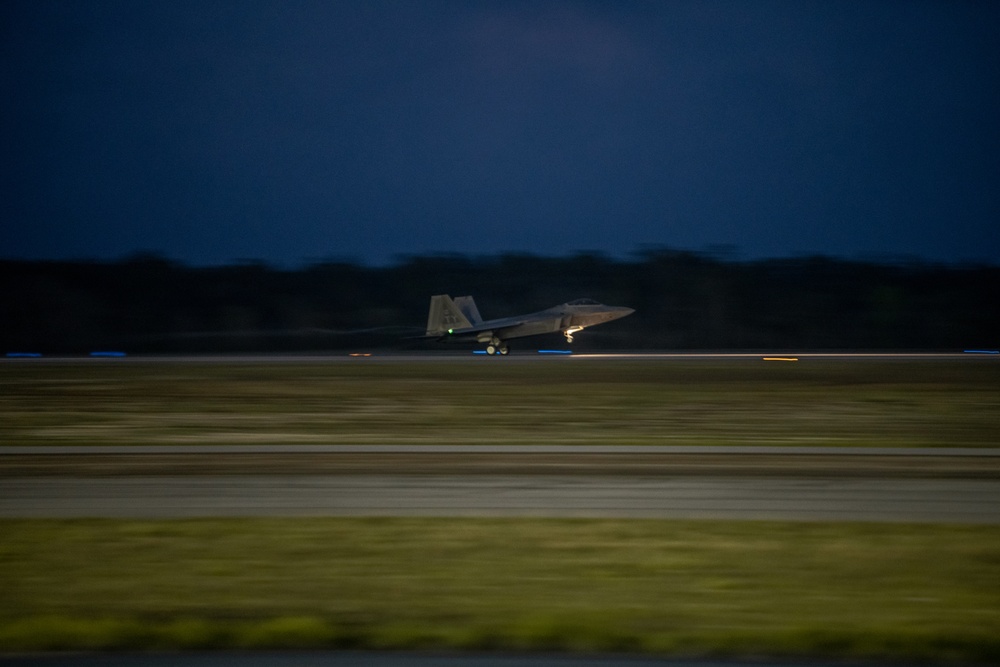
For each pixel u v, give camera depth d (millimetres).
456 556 40625
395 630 30359
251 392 134000
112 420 99562
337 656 27938
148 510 51125
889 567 38438
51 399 124812
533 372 167875
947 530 45344
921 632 29984
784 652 28375
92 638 29531
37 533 45344
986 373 158750
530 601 34031
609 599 34250
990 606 33156
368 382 150125
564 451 74188
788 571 37969
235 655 28094
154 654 28250
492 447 76812
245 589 35656
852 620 31516
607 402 116312
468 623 31297
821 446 76875
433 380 152750
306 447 77375
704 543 42844
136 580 36906
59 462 69562
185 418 101250
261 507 51875
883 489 56875
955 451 73125
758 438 82375
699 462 68188
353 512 50375
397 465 67438
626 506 51812
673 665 27094
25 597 34625
